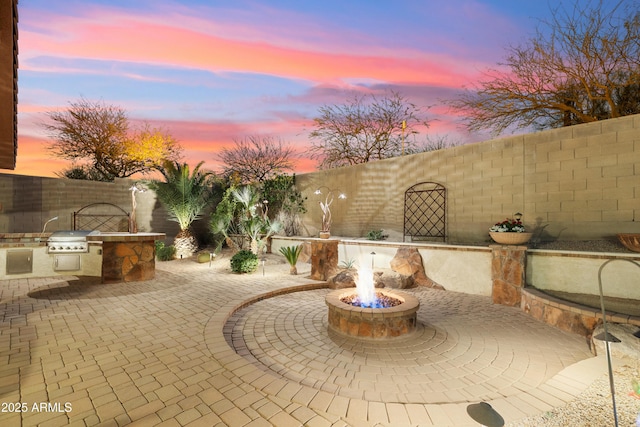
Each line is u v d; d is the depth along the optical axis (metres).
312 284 7.72
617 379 3.25
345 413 2.52
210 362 3.42
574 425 2.54
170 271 9.52
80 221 12.74
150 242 8.21
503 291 6.45
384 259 9.32
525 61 10.46
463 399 3.02
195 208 13.07
